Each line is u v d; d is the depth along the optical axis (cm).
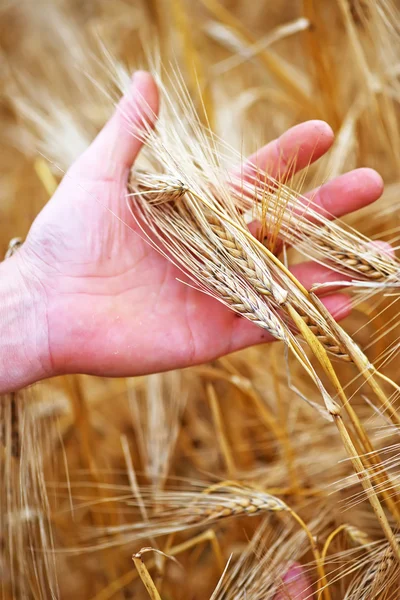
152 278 42
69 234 42
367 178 41
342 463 45
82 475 52
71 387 46
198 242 39
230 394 52
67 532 49
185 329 42
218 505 41
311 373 37
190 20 67
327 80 50
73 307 41
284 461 47
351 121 49
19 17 79
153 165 46
